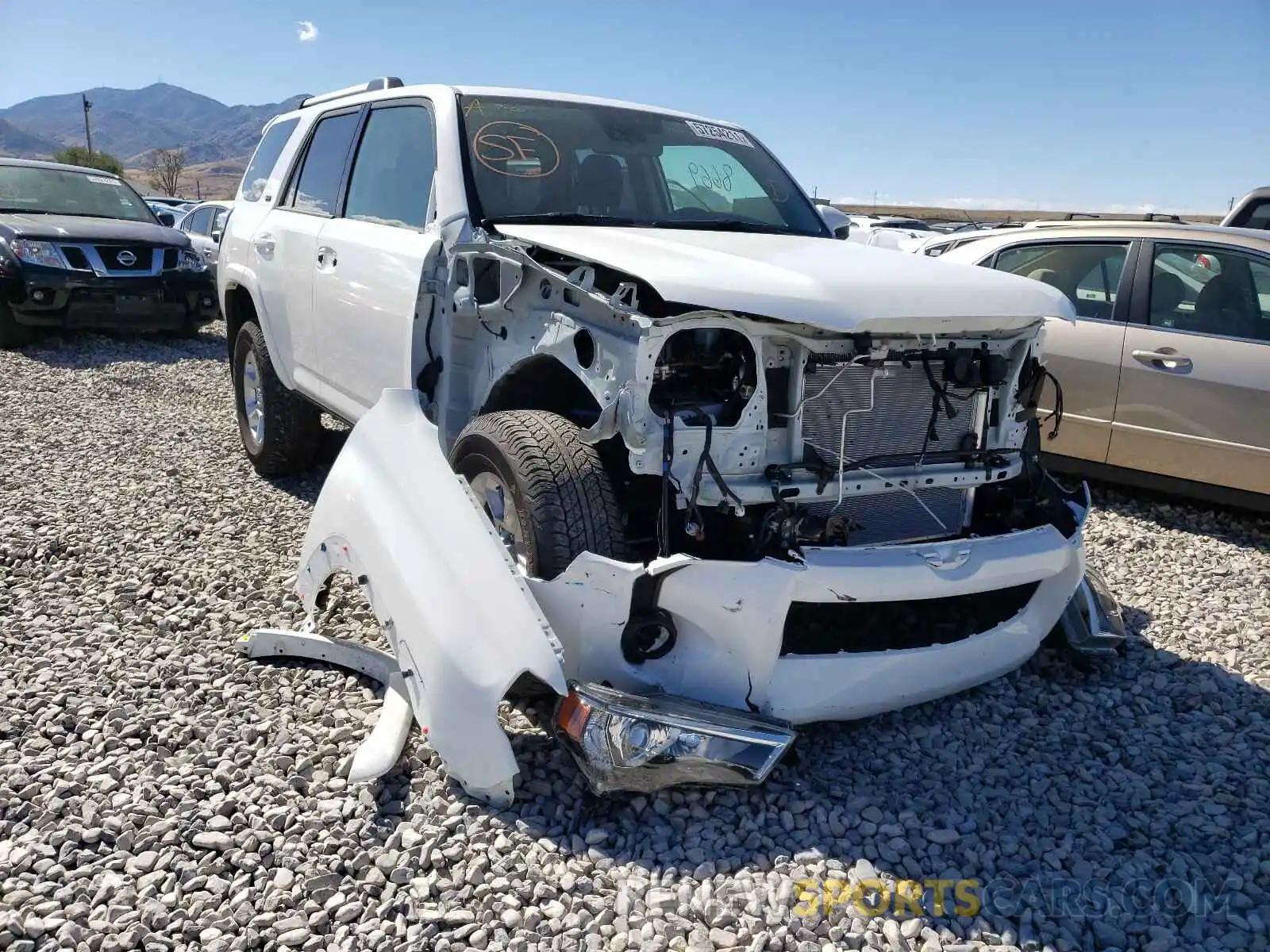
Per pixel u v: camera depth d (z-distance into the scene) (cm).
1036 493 349
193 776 284
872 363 304
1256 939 239
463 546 285
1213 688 373
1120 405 591
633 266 286
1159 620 444
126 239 1055
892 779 300
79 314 1028
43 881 240
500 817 269
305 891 239
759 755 263
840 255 328
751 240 350
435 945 224
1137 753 324
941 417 327
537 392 352
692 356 288
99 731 308
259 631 360
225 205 1437
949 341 317
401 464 314
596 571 272
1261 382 542
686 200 430
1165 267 588
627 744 256
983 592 313
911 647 320
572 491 290
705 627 279
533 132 412
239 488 573
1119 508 619
